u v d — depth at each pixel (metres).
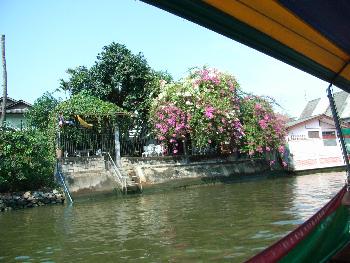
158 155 25.55
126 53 27.33
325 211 4.71
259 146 26.39
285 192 16.75
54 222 13.08
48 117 25.66
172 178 23.38
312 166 29.88
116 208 15.87
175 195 19.39
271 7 3.17
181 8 2.86
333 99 5.07
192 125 24.19
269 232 9.03
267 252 3.35
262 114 27.11
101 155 22.16
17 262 8.06
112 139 23.61
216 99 24.59
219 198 16.42
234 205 13.89
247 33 3.43
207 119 24.05
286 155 28.97
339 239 4.91
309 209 11.62
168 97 24.81
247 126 26.50
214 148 26.44
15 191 18.97
